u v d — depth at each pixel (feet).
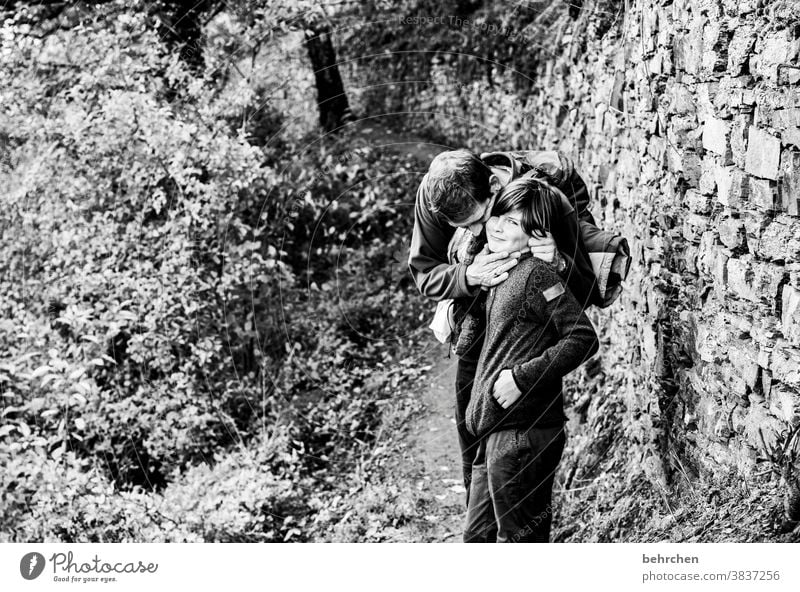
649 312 9.83
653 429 9.50
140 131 15.25
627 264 8.55
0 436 13.79
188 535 12.20
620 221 11.57
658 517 8.72
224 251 16.37
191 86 16.12
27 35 16.17
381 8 23.38
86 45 15.81
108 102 15.20
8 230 15.08
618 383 11.53
